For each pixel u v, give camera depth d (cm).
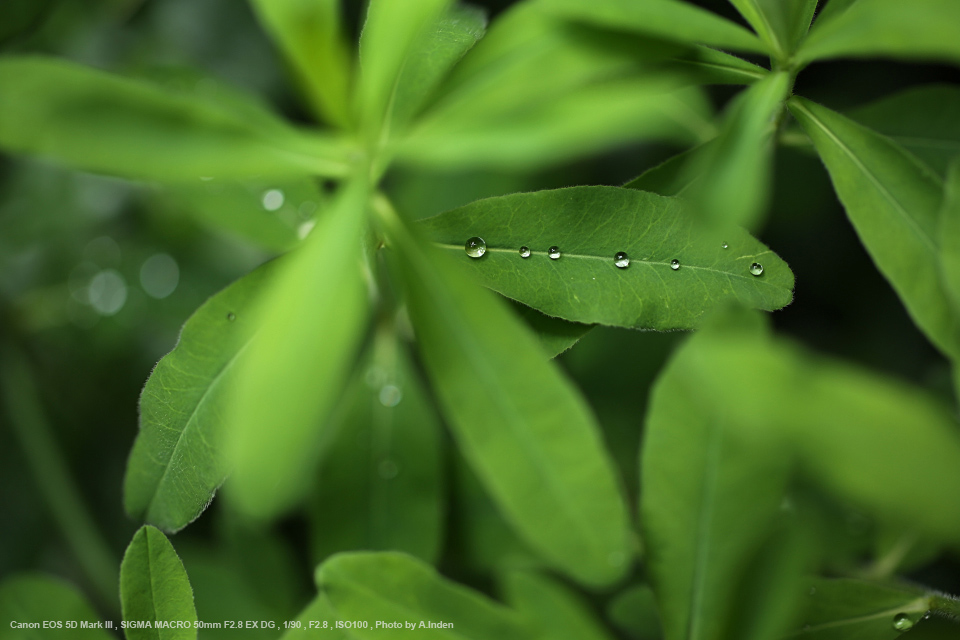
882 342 58
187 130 40
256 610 49
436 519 49
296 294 39
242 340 41
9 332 60
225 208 49
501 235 43
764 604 42
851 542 47
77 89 40
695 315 42
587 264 42
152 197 58
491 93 40
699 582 43
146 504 42
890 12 40
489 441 41
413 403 50
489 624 43
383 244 42
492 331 41
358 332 39
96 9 61
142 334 61
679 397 43
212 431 42
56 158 40
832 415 38
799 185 57
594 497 41
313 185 46
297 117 62
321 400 38
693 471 43
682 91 47
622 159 58
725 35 41
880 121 45
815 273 59
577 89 40
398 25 41
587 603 47
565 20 40
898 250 42
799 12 42
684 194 43
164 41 63
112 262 60
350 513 49
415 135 41
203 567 50
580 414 41
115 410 62
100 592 55
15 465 58
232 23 64
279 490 38
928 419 38
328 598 43
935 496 38
